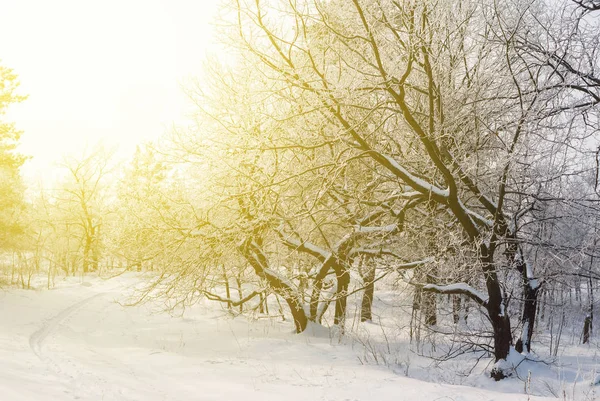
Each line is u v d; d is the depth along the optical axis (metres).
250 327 15.31
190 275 13.62
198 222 13.05
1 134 25.39
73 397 6.89
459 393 8.05
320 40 11.20
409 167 12.01
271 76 11.32
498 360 9.98
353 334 14.18
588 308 17.48
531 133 9.54
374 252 13.24
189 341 13.67
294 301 14.13
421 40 9.46
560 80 10.00
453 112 11.41
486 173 11.12
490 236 9.98
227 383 9.16
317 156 12.45
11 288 21.56
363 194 12.55
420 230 12.54
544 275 10.88
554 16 10.05
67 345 12.16
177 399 7.86
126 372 9.58
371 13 9.87
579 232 11.32
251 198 12.27
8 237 23.27
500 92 11.53
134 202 14.21
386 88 9.36
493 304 10.13
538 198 9.92
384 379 9.23
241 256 14.64
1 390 6.01
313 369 10.26
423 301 13.01
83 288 25.56
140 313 18.34
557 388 8.87
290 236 13.69
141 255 14.24
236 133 12.03
